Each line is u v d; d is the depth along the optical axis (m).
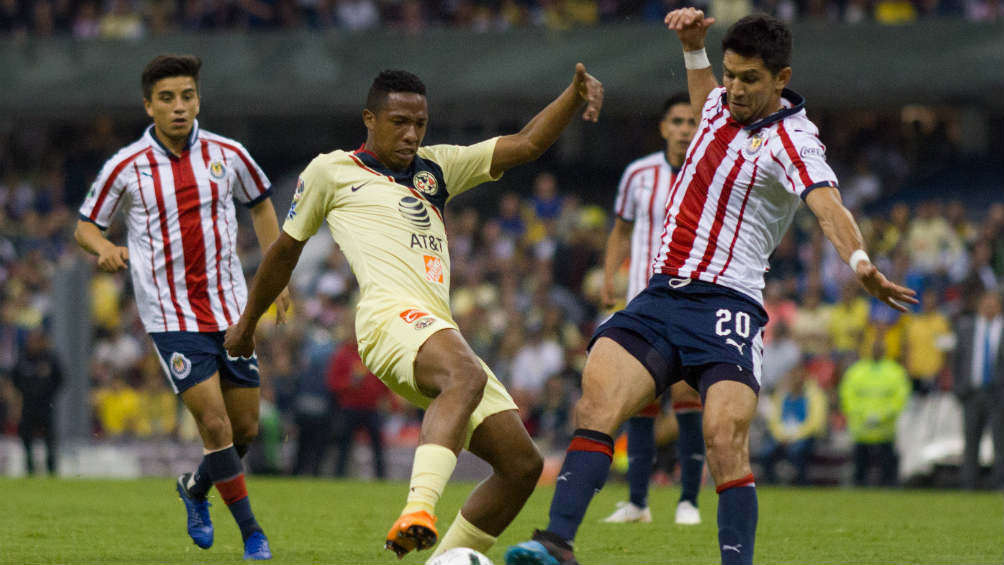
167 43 77.56
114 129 87.19
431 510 16.17
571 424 56.31
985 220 65.88
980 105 68.56
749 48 17.03
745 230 17.38
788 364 54.38
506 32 73.06
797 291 63.53
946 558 22.45
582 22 77.44
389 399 61.12
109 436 63.62
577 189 79.25
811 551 23.53
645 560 21.78
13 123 85.25
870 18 72.12
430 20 80.25
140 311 23.03
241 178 23.92
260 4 80.19
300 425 54.47
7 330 68.12
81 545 23.89
